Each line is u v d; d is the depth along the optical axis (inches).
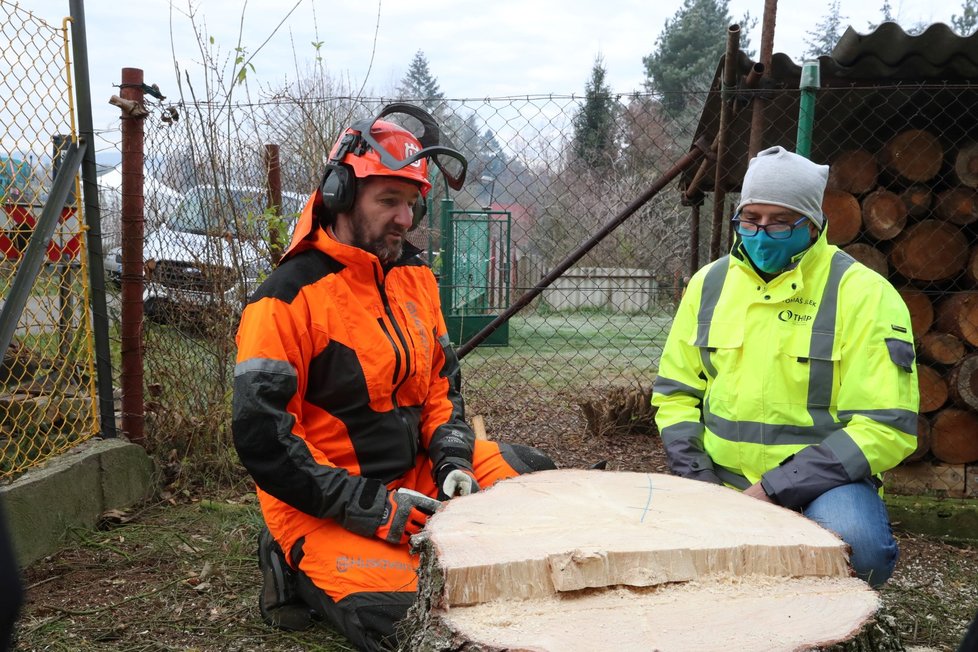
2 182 129.2
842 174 145.4
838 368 93.3
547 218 223.5
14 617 31.0
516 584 59.9
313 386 96.3
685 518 70.2
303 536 94.6
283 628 100.7
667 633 55.5
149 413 156.6
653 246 310.0
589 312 393.4
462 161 94.7
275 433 89.7
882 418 88.3
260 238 166.1
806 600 60.3
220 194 161.8
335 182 93.7
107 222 163.8
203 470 155.6
